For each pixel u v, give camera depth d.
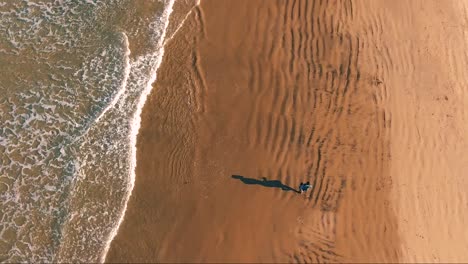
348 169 15.02
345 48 16.77
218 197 14.65
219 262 13.73
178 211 14.52
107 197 14.91
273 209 14.44
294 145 15.35
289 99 16.02
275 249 13.90
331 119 15.72
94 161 15.45
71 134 15.88
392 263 13.92
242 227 14.18
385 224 14.37
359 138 15.46
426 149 15.45
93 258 14.01
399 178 14.99
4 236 14.40
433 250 14.17
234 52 16.83
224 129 15.66
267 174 14.96
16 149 15.62
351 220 14.36
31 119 16.08
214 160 15.20
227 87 16.30
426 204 14.73
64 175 15.27
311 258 13.84
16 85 16.56
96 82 16.70
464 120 15.99
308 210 14.43
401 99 16.09
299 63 16.55
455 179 15.13
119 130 15.90
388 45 16.89
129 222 14.50
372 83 16.27
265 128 15.63
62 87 16.59
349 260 13.87
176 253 13.90
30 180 15.20
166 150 15.48
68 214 14.70
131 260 13.91
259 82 16.31
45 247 14.25
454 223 14.58
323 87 16.17
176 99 16.25
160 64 16.88
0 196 14.96
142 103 16.27
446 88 16.39
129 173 15.22
